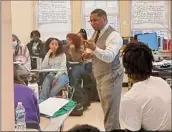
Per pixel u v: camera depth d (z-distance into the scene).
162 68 3.79
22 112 1.74
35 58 4.45
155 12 6.93
